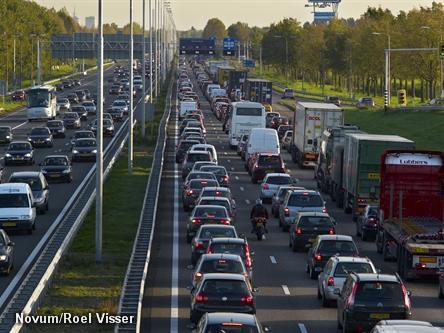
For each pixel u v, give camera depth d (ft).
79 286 259.80
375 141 413.59
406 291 212.84
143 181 524.52
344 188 448.24
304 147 614.34
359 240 372.99
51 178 509.76
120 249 323.37
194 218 344.08
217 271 228.22
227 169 613.93
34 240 344.90
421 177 336.90
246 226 395.96
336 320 233.35
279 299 259.80
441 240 290.35
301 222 337.93
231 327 163.94
